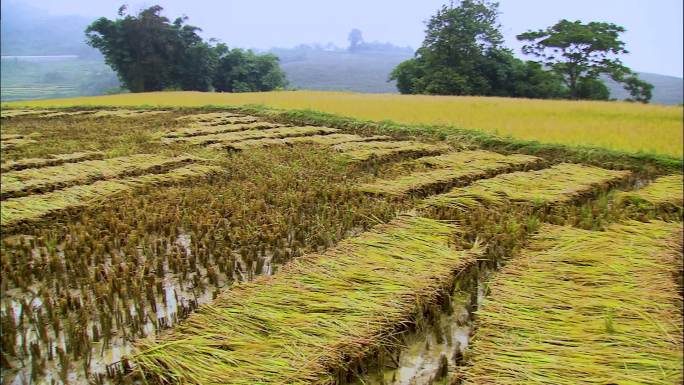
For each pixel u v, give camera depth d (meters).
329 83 122.25
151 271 6.35
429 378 4.29
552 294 5.17
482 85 48.75
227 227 7.67
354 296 5.07
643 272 5.67
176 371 4.07
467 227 7.41
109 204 8.83
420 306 5.01
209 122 20.42
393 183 9.85
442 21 49.09
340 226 7.73
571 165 11.43
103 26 58.62
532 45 44.31
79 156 13.06
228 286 6.05
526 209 8.35
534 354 4.18
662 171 11.88
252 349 4.29
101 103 30.78
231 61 68.31
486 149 14.43
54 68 148.50
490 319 4.75
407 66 54.22
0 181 10.29
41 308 5.34
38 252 7.02
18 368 4.50
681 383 3.81
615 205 8.70
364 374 4.36
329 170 11.48
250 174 11.18
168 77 61.84
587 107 22.89
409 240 6.54
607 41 40.91
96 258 6.58
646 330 4.49
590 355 4.14
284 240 7.36
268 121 20.98
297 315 4.75
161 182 10.20
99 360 4.58
